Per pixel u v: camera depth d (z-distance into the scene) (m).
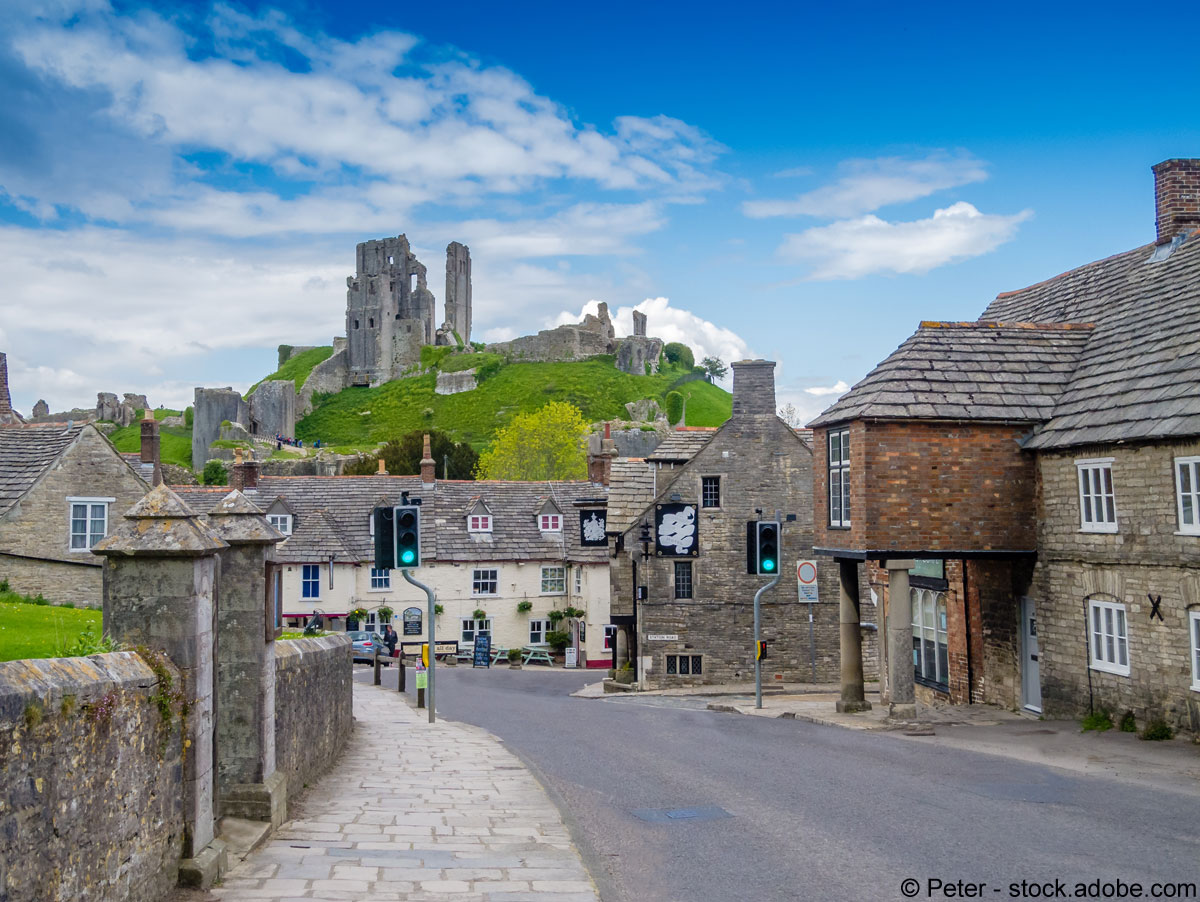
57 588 27.17
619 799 12.38
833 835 10.19
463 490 50.81
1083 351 20.75
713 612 35.34
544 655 48.22
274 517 46.66
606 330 157.88
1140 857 9.11
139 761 7.04
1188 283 19.06
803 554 35.53
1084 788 12.34
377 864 8.84
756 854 9.57
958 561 22.89
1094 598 17.89
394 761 15.26
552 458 88.38
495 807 11.80
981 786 12.59
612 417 132.38
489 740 17.88
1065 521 18.59
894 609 19.20
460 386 142.50
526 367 147.25
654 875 8.94
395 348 152.12
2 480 27.23
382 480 50.50
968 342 20.78
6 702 5.30
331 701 14.69
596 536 36.53
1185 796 11.77
